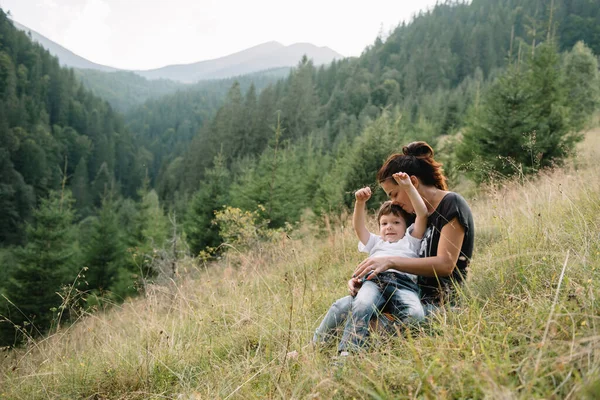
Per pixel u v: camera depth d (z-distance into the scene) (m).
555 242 3.07
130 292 15.73
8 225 63.69
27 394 3.12
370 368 2.07
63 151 116.25
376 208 12.02
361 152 12.69
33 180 85.62
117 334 4.27
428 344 2.24
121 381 3.00
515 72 13.46
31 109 115.94
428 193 2.94
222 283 5.65
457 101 41.59
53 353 3.90
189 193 72.00
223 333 3.69
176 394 2.62
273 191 17.08
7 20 134.00
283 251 6.39
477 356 1.90
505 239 3.35
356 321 2.50
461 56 120.38
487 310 2.46
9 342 9.92
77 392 3.02
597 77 28.06
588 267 2.49
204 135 92.19
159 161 167.50
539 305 2.22
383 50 143.38
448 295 2.66
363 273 2.71
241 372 2.65
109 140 135.00
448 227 2.71
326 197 15.35
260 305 4.05
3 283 16.52
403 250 2.97
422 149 3.03
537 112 12.70
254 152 78.19
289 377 2.28
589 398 1.42
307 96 86.81
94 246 21.55
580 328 1.92
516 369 1.71
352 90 104.31
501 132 11.87
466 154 13.59
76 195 86.25
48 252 16.86
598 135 19.38
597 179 5.04
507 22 129.50
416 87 105.12
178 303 5.06
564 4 114.06
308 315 3.37
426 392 1.64
